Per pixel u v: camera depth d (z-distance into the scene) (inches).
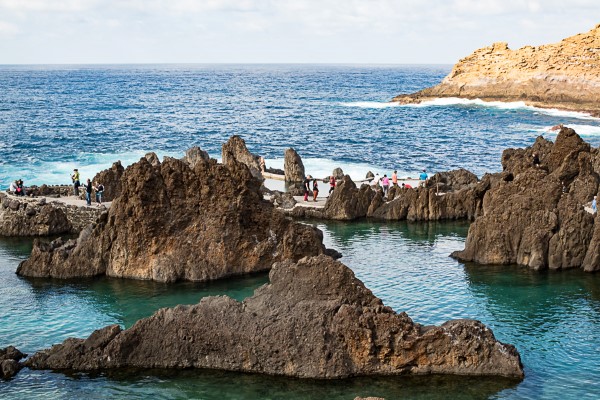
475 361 1235.2
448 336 1234.6
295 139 5059.1
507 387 1198.3
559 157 2642.7
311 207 2564.0
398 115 7145.7
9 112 6934.1
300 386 1201.4
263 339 1245.1
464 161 4101.9
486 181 2476.6
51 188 2620.6
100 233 1865.2
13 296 1696.6
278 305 1284.4
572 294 1702.8
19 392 1190.3
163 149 4377.5
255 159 3383.4
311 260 1322.6
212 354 1269.7
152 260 1814.7
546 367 1282.0
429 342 1233.4
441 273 1867.6
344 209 2511.1
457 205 2524.6
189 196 1849.2
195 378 1236.5
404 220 2522.1
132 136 5049.2
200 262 1807.3
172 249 1817.2
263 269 1861.5
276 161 3954.2
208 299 1318.9
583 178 2426.2
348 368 1228.5
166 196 1833.2
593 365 1291.8
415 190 2524.6
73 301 1659.7
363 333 1223.5
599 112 6830.7
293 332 1240.8
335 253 2010.3
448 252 2080.5
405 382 1209.4
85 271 1846.7
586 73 7731.3
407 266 1929.1
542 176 2011.6
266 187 2965.1
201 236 1827.0
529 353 1346.0
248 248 1847.9
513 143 4968.0
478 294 1696.6
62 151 4151.1
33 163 3673.7
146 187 1808.6
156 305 1626.5
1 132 5113.2
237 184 1863.9
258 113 7342.5
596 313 1569.9
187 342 1275.8
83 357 1278.3
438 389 1187.3
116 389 1202.0
